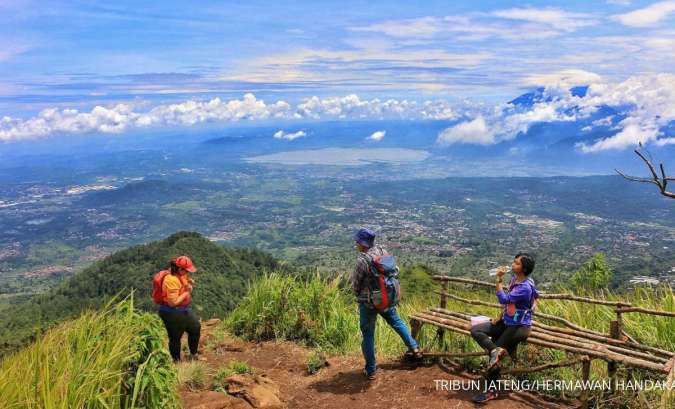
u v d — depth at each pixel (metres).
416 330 5.83
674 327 5.39
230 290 36.97
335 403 4.95
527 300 4.57
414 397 4.82
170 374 3.90
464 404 4.55
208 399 4.81
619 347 4.63
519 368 4.66
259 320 7.64
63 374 3.35
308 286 7.82
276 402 4.95
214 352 7.03
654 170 4.24
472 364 5.36
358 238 5.31
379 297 5.19
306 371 6.01
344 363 6.04
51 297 45.81
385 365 5.70
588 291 6.87
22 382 3.34
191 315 6.30
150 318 4.04
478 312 6.77
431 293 8.65
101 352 3.66
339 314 7.25
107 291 43.31
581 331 5.07
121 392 3.70
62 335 3.91
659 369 3.99
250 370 5.95
